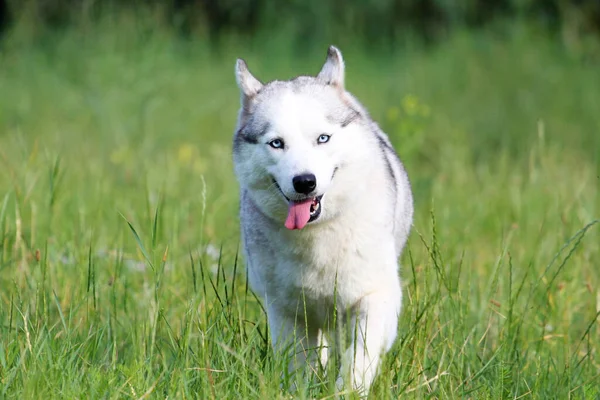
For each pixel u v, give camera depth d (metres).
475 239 12.27
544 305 9.52
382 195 8.20
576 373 8.44
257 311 9.35
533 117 19.91
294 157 7.70
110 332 8.58
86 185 14.25
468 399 7.84
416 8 30.84
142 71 22.95
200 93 22.94
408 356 8.11
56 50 25.38
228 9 31.62
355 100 8.54
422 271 9.40
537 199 13.66
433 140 19.11
